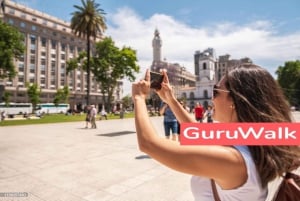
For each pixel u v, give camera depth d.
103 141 9.80
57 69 78.25
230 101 1.01
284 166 0.88
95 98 86.94
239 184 0.82
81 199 3.76
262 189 0.86
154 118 29.00
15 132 13.58
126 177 4.84
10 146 8.64
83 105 82.81
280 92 0.98
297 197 0.86
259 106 0.92
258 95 0.94
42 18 74.25
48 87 75.56
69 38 81.81
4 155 7.03
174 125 7.89
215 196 0.96
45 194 3.95
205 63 99.19
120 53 44.22
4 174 5.08
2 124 20.27
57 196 3.87
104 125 18.75
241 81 0.97
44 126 18.09
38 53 73.06
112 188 4.22
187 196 3.85
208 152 0.77
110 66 44.19
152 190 4.12
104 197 3.83
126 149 7.89
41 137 11.23
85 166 5.71
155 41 112.38
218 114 1.07
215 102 1.08
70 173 5.14
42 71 74.38
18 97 68.06
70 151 7.61
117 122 22.53
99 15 33.06
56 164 5.92
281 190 0.91
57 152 7.45
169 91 1.53
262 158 0.85
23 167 5.65
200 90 99.50
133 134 12.32
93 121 16.25
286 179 0.91
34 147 8.40
